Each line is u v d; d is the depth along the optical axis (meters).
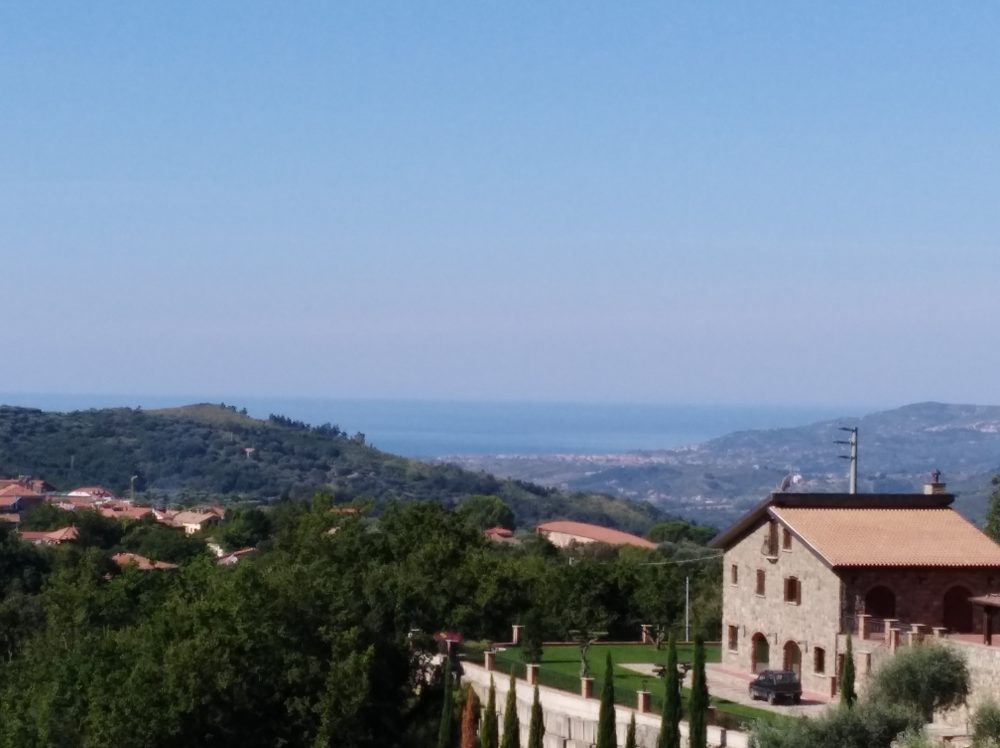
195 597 89.69
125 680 77.88
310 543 96.81
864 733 53.31
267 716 77.44
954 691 59.94
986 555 73.38
